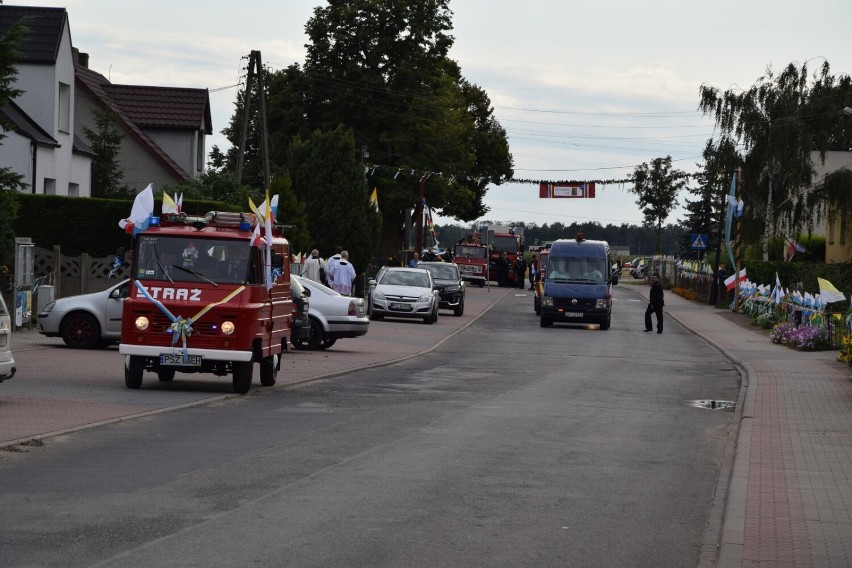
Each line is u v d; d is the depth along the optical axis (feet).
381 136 235.40
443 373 80.12
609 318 145.79
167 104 182.19
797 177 233.35
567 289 145.59
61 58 138.62
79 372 68.03
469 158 249.96
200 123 181.27
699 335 135.54
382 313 142.82
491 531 29.32
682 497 35.40
